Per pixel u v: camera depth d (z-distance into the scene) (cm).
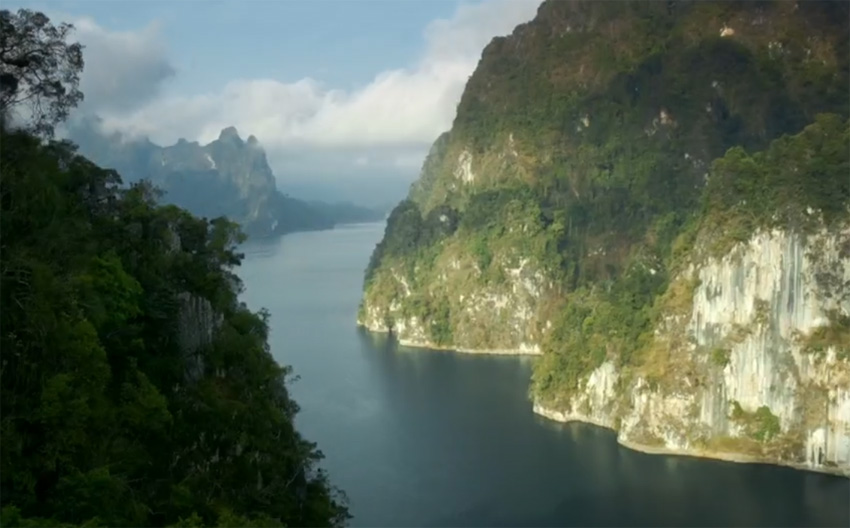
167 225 7212
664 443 12269
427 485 10175
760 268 12381
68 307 4922
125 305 5609
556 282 19762
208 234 8256
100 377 4862
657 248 16900
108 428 4894
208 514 5200
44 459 4453
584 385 13675
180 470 5462
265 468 5991
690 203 19725
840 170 12581
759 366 12075
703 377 12300
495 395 14925
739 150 13625
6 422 4397
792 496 10181
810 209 12362
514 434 12525
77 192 6581
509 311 19788
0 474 4284
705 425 12150
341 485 10125
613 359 13500
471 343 19825
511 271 19962
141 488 5025
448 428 12581
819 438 11469
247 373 6675
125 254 6291
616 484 10556
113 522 4422
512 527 8988
